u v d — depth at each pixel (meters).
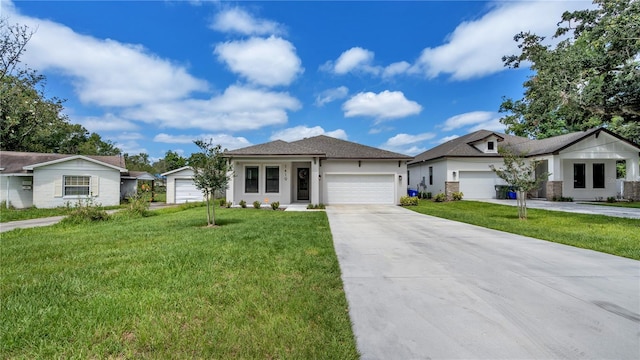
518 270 4.59
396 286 3.88
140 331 2.60
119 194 19.00
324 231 8.01
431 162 22.70
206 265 4.65
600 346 2.46
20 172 17.17
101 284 3.80
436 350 2.40
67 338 2.51
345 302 3.35
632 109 12.02
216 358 2.25
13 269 4.52
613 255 5.56
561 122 25.50
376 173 17.48
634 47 10.84
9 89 20.33
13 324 2.72
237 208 15.24
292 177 18.12
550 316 3.02
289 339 2.53
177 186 21.70
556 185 18.16
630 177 18.25
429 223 9.91
